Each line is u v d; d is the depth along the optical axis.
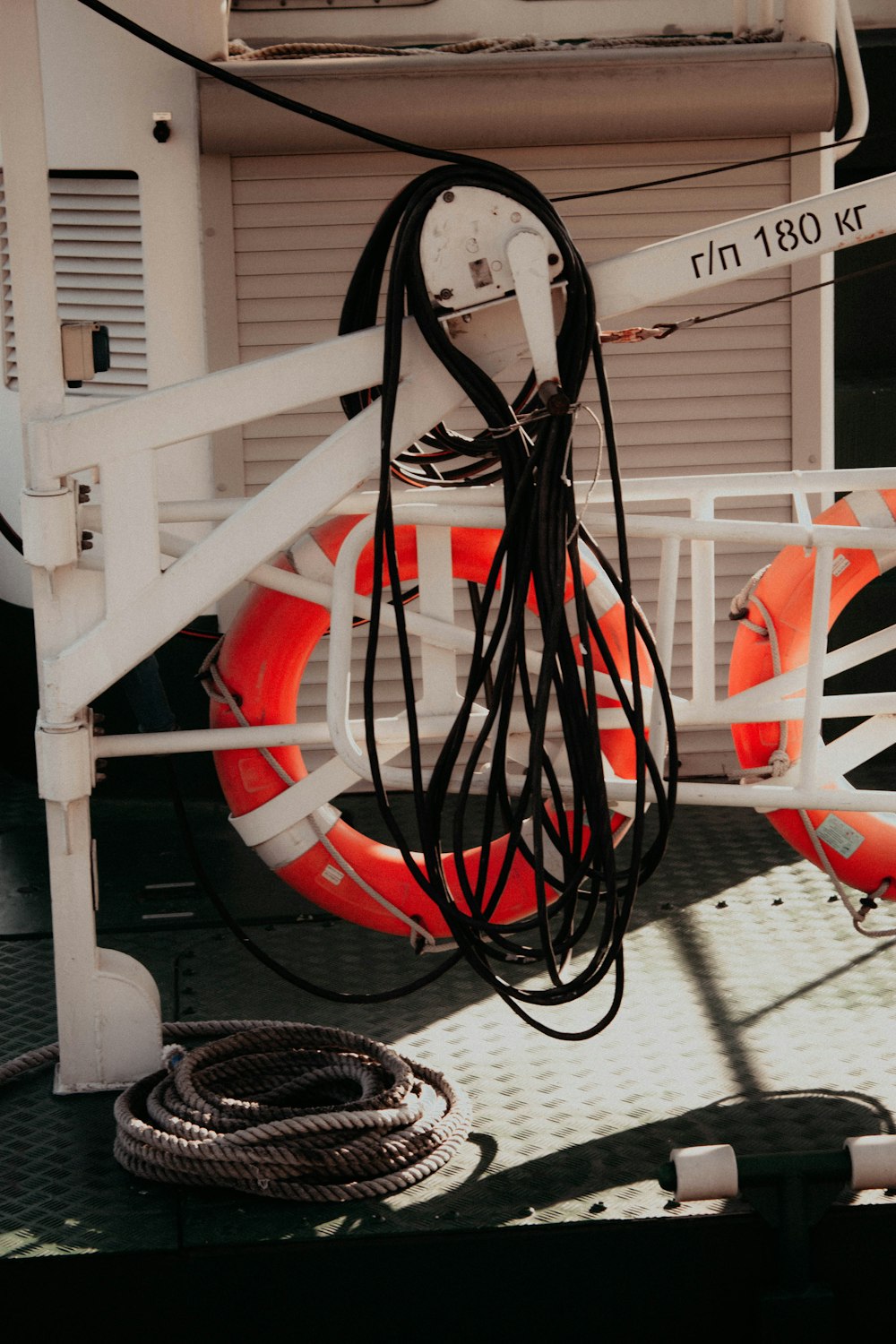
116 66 4.73
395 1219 2.84
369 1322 2.81
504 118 4.66
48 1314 2.78
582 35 5.87
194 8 4.68
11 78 2.96
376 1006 3.73
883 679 5.31
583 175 4.84
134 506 3.11
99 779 3.29
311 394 3.11
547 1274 2.81
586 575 3.44
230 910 4.28
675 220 4.89
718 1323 2.85
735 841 4.73
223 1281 2.78
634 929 4.14
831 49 4.74
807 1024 3.59
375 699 5.09
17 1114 3.28
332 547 3.45
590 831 3.04
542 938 2.96
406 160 4.81
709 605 3.54
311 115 2.92
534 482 3.03
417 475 3.45
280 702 3.50
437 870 3.08
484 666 3.06
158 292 4.88
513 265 2.94
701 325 5.00
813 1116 3.19
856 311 5.95
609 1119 3.20
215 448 4.93
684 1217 2.81
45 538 3.10
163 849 4.74
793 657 3.61
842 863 3.64
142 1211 2.90
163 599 3.14
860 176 5.98
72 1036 3.34
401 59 4.68
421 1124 3.04
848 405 5.55
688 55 4.68
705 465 5.09
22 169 3.00
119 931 4.16
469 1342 2.83
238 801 3.50
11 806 5.18
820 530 3.37
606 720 3.47
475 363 3.05
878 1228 2.84
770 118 4.73
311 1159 2.93
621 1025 3.61
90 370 3.12
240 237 4.86
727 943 4.04
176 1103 3.16
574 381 2.99
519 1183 2.96
